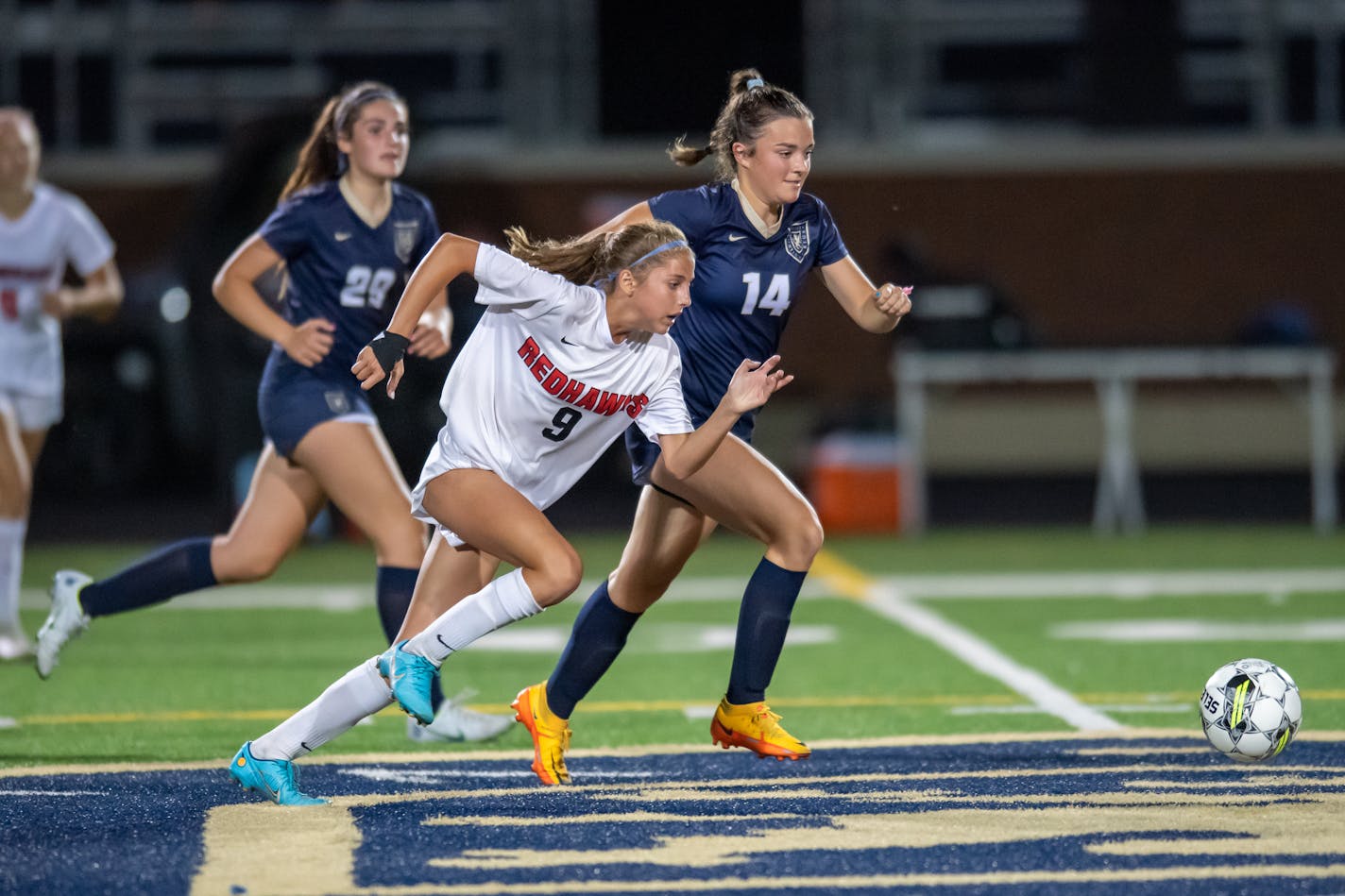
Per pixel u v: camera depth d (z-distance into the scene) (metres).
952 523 57.00
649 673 28.92
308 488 23.61
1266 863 15.74
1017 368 54.41
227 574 23.72
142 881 15.32
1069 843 16.56
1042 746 21.77
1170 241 69.25
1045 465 68.62
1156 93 73.75
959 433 68.62
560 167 69.00
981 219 69.19
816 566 45.47
